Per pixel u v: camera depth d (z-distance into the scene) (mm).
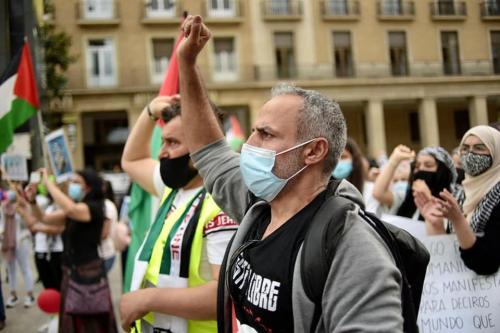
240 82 21906
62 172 5246
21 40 5035
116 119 23781
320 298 1226
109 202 5098
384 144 14664
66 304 4070
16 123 4602
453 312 2520
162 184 2559
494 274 2439
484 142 2451
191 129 1963
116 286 7430
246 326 1388
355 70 18125
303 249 1264
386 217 2930
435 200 2369
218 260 1881
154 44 21281
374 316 1100
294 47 21750
